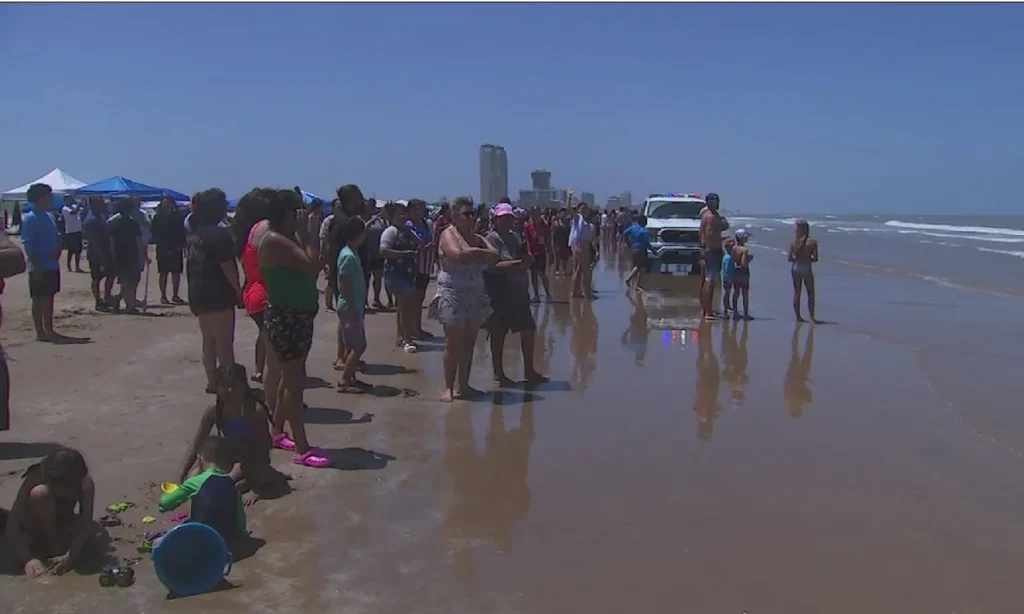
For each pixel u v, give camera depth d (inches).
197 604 171.8
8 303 629.9
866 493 240.7
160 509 211.5
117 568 181.9
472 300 338.0
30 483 190.5
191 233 318.0
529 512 223.9
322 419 311.4
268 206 251.3
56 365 392.8
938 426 311.4
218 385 229.0
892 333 532.7
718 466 263.3
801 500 234.5
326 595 176.6
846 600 177.6
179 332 495.8
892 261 1264.8
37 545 191.6
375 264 590.9
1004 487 247.0
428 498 233.0
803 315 623.5
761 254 1518.2
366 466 259.0
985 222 5369.1
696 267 960.9
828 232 2871.6
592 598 177.0
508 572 188.4
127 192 1165.1
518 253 375.2
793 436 297.0
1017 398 355.9
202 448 230.5
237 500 203.8
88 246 577.9
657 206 1024.2
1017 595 180.5
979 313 638.5
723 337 514.0
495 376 373.1
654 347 477.1
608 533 210.7
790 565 193.8
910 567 193.5
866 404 344.2
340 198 373.1
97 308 584.4
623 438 292.4
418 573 187.5
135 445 270.7
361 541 204.1
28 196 449.7
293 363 255.8
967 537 210.5
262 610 169.8
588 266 729.6
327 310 595.2
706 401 346.9
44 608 168.9
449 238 329.1
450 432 297.4
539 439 290.2
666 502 232.1
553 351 464.4
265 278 253.0
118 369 385.1
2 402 253.3
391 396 348.5
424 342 484.7
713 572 189.6
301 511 222.2
